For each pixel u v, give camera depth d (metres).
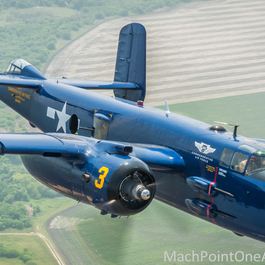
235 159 45.28
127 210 40.12
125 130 56.69
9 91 76.88
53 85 70.38
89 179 41.50
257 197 43.38
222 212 46.69
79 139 45.00
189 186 49.28
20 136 43.34
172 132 51.84
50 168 46.62
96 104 61.75
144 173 41.06
